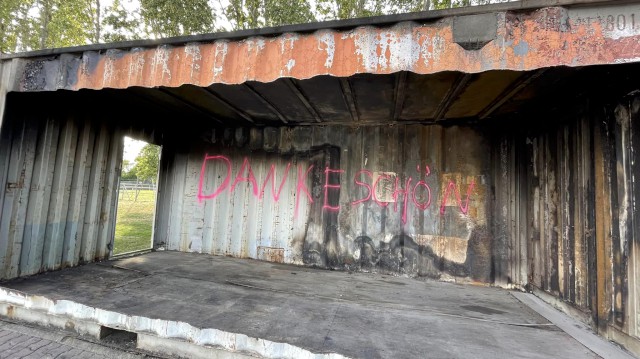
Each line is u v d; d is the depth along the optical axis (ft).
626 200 7.60
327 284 12.58
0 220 11.14
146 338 8.29
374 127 15.30
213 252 17.06
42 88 10.27
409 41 7.46
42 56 10.36
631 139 7.48
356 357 7.05
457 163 14.16
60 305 9.07
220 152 17.42
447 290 12.54
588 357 7.32
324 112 13.94
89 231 14.61
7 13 27.09
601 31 6.43
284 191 16.24
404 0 27.89
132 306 9.45
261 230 16.37
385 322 9.07
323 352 6.99
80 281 11.73
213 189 17.38
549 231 11.27
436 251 14.03
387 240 14.61
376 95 11.40
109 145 15.39
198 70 9.02
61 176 13.24
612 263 8.05
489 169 13.79
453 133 14.33
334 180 15.55
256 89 11.44
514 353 7.47
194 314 9.05
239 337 7.50
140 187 78.54
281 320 8.89
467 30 7.11
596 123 8.73
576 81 9.06
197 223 17.49
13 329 9.20
